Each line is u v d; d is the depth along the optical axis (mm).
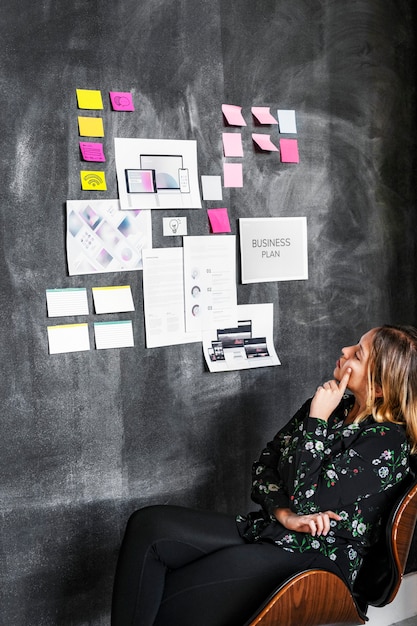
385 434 2041
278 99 2688
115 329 2410
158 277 2482
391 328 2150
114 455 2449
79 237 2324
